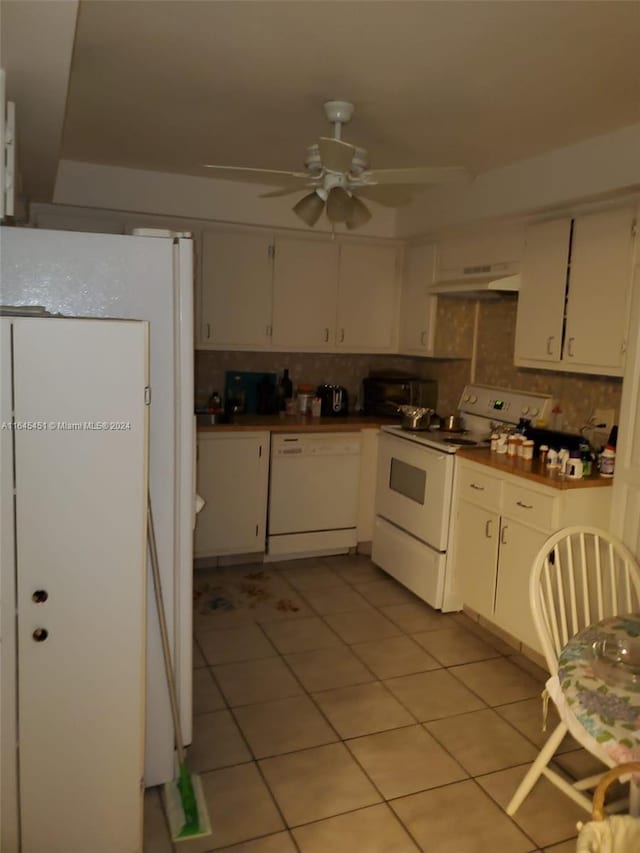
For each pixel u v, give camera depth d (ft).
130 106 9.00
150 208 12.51
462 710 8.69
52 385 4.99
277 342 13.84
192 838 6.37
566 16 6.15
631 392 8.25
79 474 5.13
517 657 10.14
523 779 7.30
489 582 10.42
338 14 6.26
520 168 10.99
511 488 9.90
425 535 11.72
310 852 6.26
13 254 5.83
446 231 12.96
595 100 8.20
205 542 12.90
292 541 13.60
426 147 10.46
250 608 11.52
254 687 9.05
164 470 6.51
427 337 13.62
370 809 6.86
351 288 14.30
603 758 4.75
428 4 5.99
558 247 10.18
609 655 5.76
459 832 6.59
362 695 8.96
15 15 4.77
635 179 9.00
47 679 5.27
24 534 5.07
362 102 8.59
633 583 7.88
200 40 6.93
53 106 6.79
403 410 13.20
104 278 6.06
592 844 3.88
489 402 12.79
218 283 13.20
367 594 12.32
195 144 10.75
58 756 5.39
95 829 5.58
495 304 12.99
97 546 5.24
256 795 7.00
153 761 6.88
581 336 9.77
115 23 6.58
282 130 9.90
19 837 5.41
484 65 7.31
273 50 7.13
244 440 12.90
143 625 5.45
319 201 8.93
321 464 13.57
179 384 6.44
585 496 9.21
